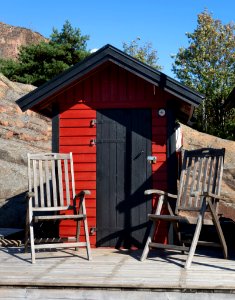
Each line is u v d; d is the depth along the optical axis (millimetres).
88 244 4121
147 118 4793
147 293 3047
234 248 4715
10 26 29281
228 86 16578
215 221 3994
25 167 8375
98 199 4781
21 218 7090
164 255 4289
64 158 4602
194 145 9055
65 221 4820
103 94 4879
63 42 17141
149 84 4812
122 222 4730
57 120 4914
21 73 16438
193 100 4477
